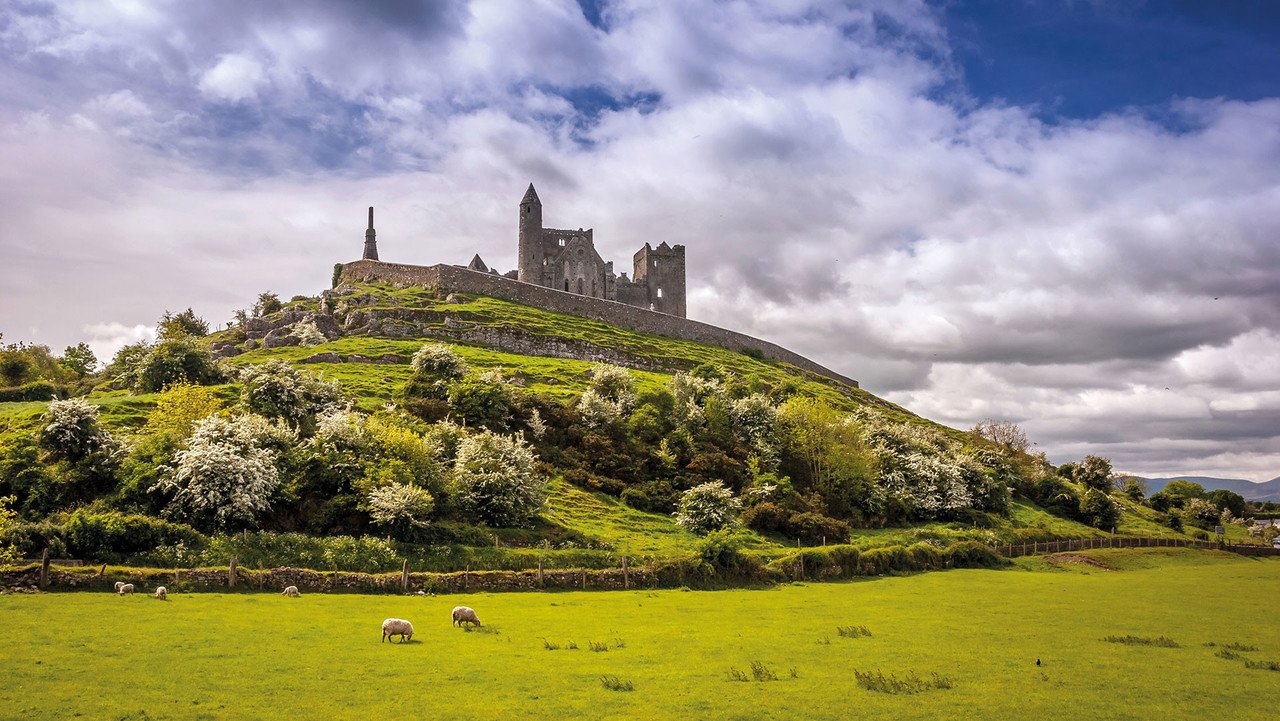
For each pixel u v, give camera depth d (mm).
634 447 84500
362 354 110812
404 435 62062
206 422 56594
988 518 91438
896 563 68438
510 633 36000
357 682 26250
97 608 35938
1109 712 24703
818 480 87250
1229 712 24906
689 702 25047
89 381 118875
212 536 49188
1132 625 42500
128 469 54094
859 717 23750
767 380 143250
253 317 148750
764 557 64500
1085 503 101250
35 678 25172
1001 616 44750
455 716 23188
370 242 186625
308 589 45062
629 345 145000
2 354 112562
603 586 53000
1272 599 54906
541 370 114688
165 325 119750
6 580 39031
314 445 59406
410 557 52094
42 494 50875
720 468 82125
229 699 24000
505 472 63500
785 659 31781
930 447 104250
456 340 126688
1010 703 25438
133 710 22625
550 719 23172
